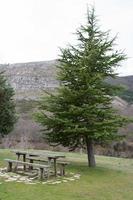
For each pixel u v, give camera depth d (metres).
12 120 22.03
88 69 17.27
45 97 17.75
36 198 10.65
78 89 17.59
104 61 17.69
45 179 13.80
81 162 20.20
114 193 12.21
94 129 16.41
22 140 33.53
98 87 17.47
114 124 16.88
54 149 32.06
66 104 17.52
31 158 15.46
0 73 22.98
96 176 15.30
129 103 45.50
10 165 15.23
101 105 17.75
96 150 32.16
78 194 11.59
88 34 18.03
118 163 21.56
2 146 32.44
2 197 10.39
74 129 16.28
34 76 64.25
